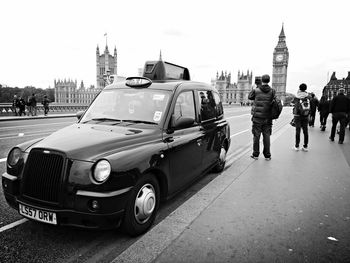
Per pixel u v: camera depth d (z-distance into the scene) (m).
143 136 3.54
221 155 6.04
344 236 3.40
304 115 8.70
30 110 24.17
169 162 3.68
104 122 3.99
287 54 166.75
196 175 4.63
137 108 4.09
